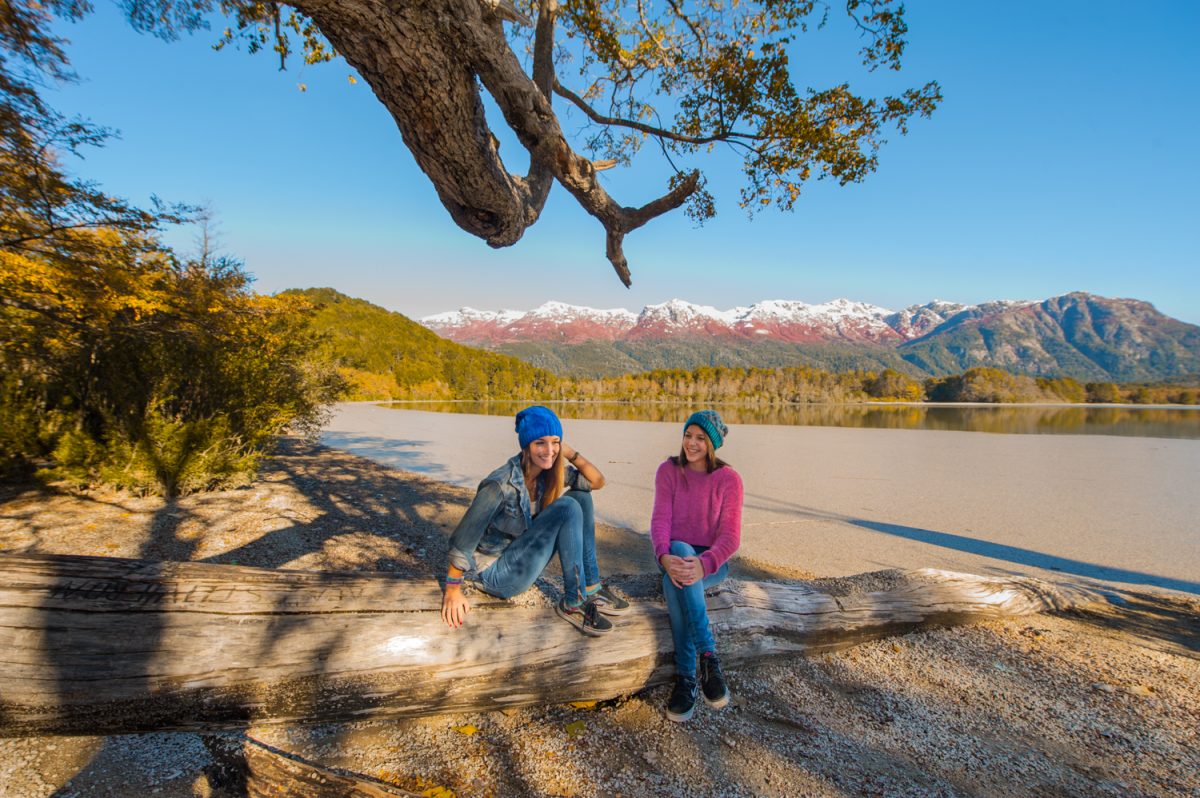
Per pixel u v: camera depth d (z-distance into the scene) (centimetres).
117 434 748
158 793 217
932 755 258
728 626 316
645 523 770
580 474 288
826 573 561
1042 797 233
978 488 1095
